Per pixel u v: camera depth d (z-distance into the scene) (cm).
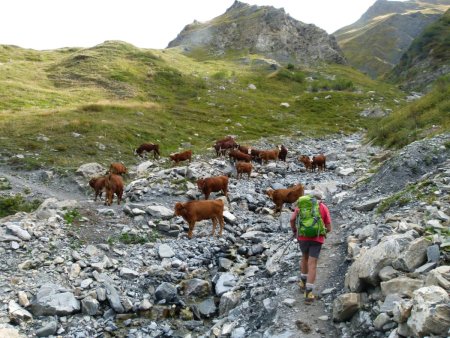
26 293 1023
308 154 3456
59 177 2409
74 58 7012
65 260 1205
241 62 10319
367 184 1753
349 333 720
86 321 977
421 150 1762
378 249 802
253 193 2033
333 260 1043
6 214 1978
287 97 7138
